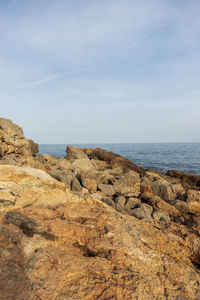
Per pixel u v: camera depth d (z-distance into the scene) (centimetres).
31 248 541
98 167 3169
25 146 3262
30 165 2155
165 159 5950
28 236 591
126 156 6988
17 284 404
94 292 433
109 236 661
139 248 639
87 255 591
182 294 493
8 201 798
